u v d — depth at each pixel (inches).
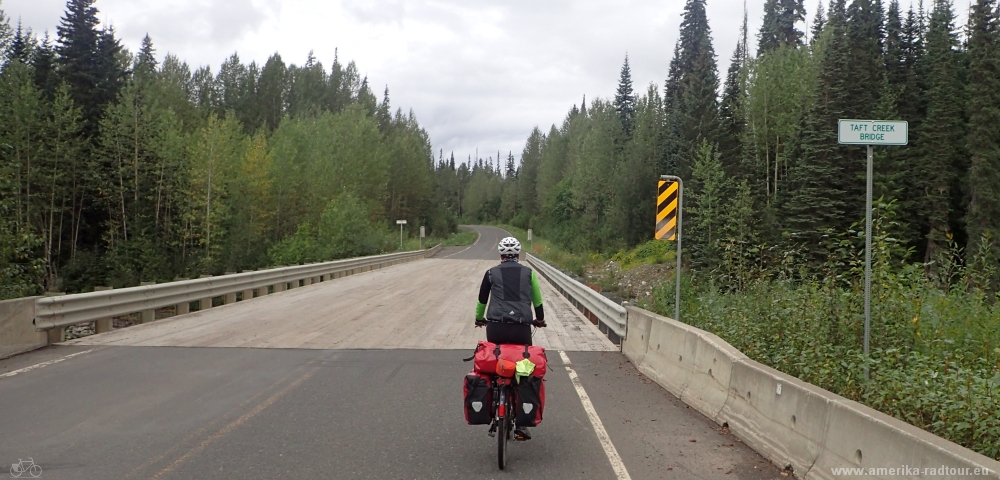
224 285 733.3
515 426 234.5
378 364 410.0
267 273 864.9
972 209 1370.6
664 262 1835.6
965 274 406.3
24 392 327.0
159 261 1642.5
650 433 272.5
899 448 174.6
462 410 304.2
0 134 1473.9
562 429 277.7
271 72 3816.4
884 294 351.6
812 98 1742.1
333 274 1215.6
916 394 247.1
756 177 1867.6
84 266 1558.8
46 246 1614.2
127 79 2126.0
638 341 432.1
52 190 1642.5
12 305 427.8
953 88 1466.5
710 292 531.8
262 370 388.2
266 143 2388.0
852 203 1497.3
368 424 279.9
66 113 1673.2
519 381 230.1
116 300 528.1
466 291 935.0
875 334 327.0
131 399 315.6
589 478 217.8
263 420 283.6
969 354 303.7
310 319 617.9
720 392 296.4
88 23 2048.5
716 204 1553.9
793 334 357.4
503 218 6353.3
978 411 220.4
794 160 1744.6
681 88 3255.4
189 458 232.4
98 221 1941.4
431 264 1802.4
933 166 1435.8
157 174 1836.9
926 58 1870.1
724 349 302.8
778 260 492.7
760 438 247.4
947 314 350.0
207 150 1859.0
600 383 371.9
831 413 208.8
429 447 249.9
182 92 2795.3
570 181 3941.9
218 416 288.4
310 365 404.8
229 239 1886.1
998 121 1376.7
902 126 277.7
